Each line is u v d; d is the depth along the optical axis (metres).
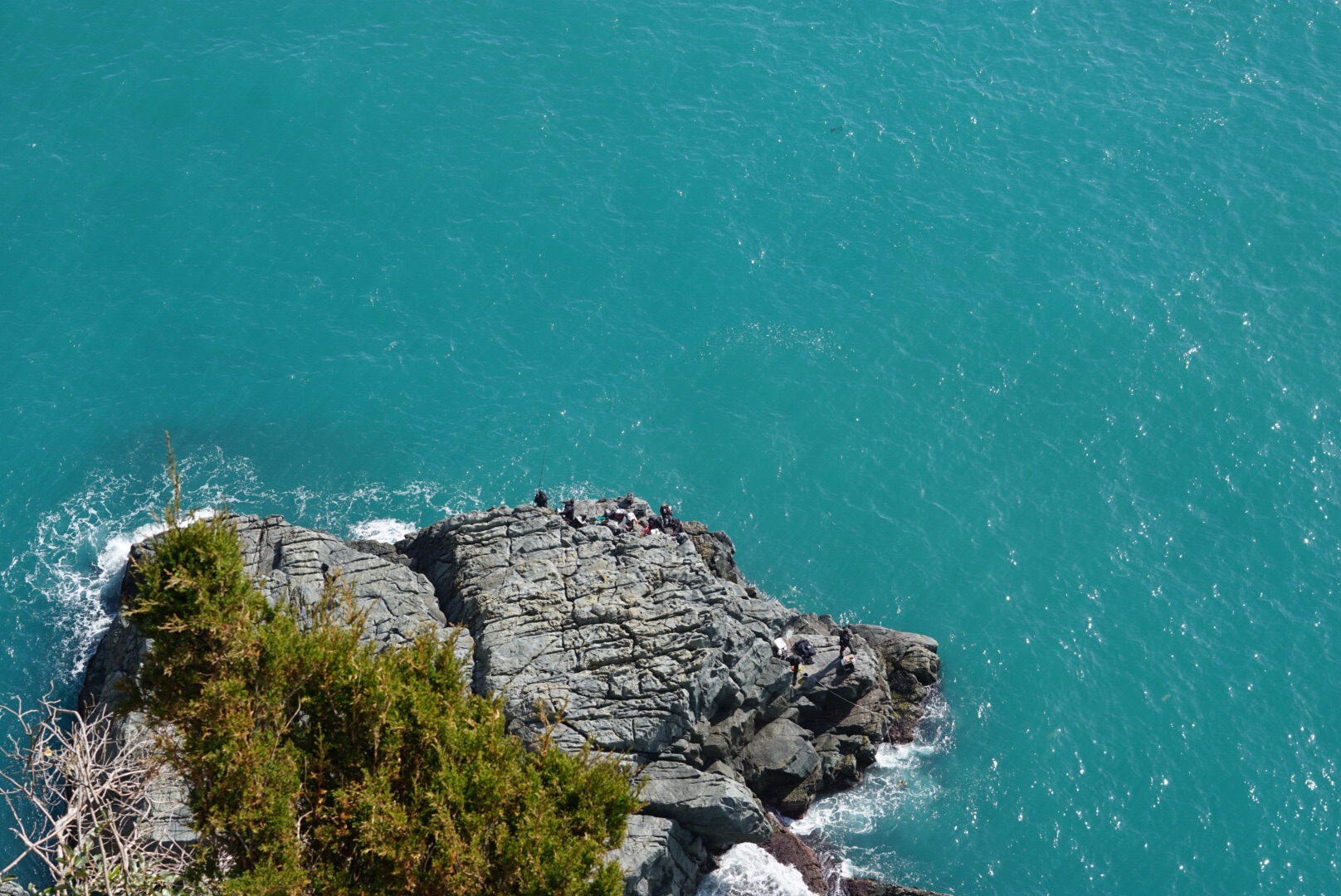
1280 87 82.12
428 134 76.38
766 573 62.41
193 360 66.94
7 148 73.69
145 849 35.19
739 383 68.69
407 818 33.81
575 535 51.62
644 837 44.25
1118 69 82.94
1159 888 52.44
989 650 59.84
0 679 54.34
